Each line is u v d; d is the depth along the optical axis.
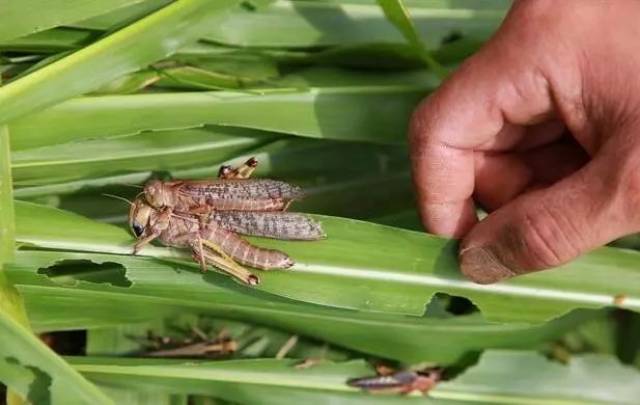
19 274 0.38
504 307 0.40
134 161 0.41
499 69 0.39
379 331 0.43
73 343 0.45
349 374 0.43
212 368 0.42
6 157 0.37
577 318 0.45
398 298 0.39
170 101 0.40
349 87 0.42
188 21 0.38
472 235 0.39
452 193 0.40
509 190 0.43
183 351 0.44
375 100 0.42
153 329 0.45
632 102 0.37
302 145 0.43
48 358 0.37
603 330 0.48
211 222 0.38
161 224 0.38
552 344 0.47
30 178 0.40
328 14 0.42
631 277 0.41
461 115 0.39
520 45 0.38
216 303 0.40
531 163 0.43
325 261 0.39
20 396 0.39
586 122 0.39
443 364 0.44
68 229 0.38
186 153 0.42
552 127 0.42
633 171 0.36
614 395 0.45
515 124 0.41
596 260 0.41
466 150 0.40
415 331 0.43
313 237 0.39
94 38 0.39
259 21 0.41
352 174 0.45
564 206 0.37
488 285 0.40
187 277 0.39
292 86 0.42
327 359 0.44
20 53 0.39
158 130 0.40
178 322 0.45
